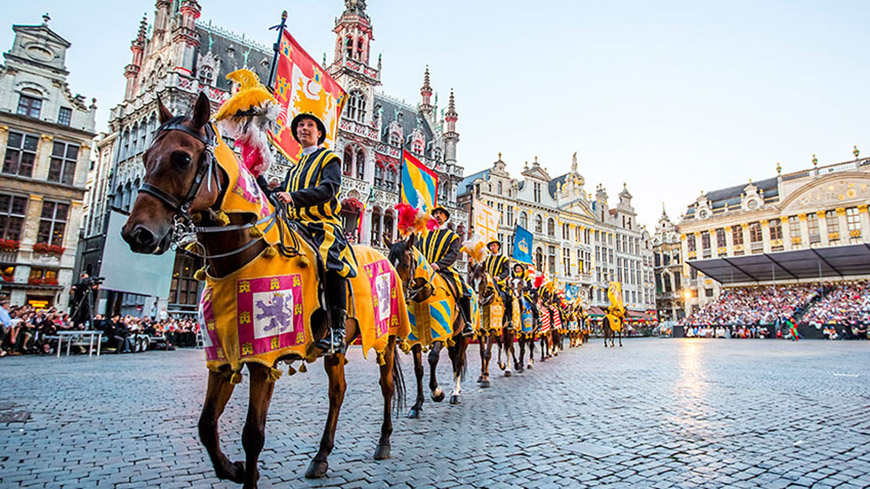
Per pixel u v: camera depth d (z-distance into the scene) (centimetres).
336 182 424
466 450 510
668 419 674
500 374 1255
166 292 2450
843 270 5344
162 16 3622
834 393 934
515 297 1245
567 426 627
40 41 2886
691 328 5462
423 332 712
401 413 707
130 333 1995
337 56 4019
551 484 410
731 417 690
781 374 1289
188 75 3102
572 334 2856
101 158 3753
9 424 589
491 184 5188
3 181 2675
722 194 7281
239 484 402
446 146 4769
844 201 5744
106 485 392
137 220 256
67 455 469
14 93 2770
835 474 438
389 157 4091
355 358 1827
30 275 2700
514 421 656
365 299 463
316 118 465
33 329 1758
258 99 353
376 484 405
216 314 327
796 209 6112
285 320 339
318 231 412
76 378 1041
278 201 369
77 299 1970
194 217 304
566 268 5781
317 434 575
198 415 662
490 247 1187
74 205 2881
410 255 666
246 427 315
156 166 272
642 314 6456
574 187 6150
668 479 424
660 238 8356
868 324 4050
